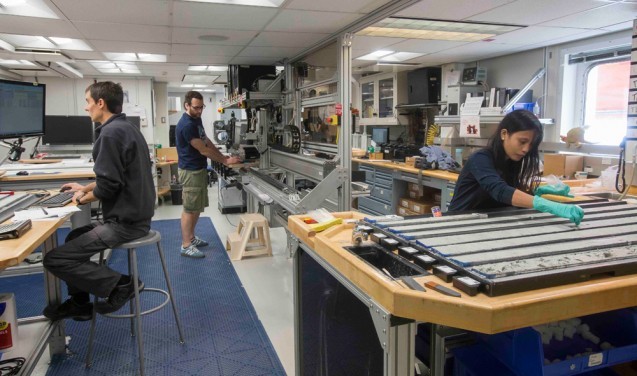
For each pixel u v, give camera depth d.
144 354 2.39
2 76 6.05
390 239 1.32
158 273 3.66
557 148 3.70
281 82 4.98
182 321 2.79
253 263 3.90
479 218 1.56
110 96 2.31
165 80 7.89
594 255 1.12
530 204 1.46
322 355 1.61
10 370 1.77
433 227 1.43
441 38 4.36
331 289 1.51
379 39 4.38
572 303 0.96
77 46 4.52
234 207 6.04
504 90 4.55
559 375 1.16
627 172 2.32
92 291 2.15
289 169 3.88
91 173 3.46
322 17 3.20
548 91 4.80
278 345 2.49
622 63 4.14
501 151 1.77
